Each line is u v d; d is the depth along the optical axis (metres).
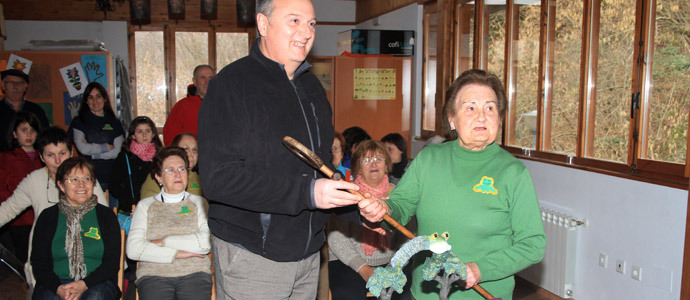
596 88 3.11
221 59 7.38
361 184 2.51
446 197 1.45
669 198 2.55
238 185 1.06
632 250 2.79
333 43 7.44
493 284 1.45
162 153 2.62
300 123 1.19
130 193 3.38
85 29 7.02
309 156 1.09
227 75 1.14
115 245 2.49
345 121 5.24
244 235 1.17
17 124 3.30
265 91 1.14
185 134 3.33
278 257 1.18
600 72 3.08
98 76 4.77
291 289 1.23
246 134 1.11
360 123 5.27
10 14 6.82
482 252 1.43
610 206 2.94
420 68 5.34
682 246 2.48
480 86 1.42
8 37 6.86
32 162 3.36
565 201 3.31
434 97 5.16
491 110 1.41
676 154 2.56
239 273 1.19
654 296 2.65
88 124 3.99
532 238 1.39
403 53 5.36
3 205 2.79
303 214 1.21
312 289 1.33
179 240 2.50
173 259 2.47
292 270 1.22
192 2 7.22
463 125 1.42
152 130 3.48
